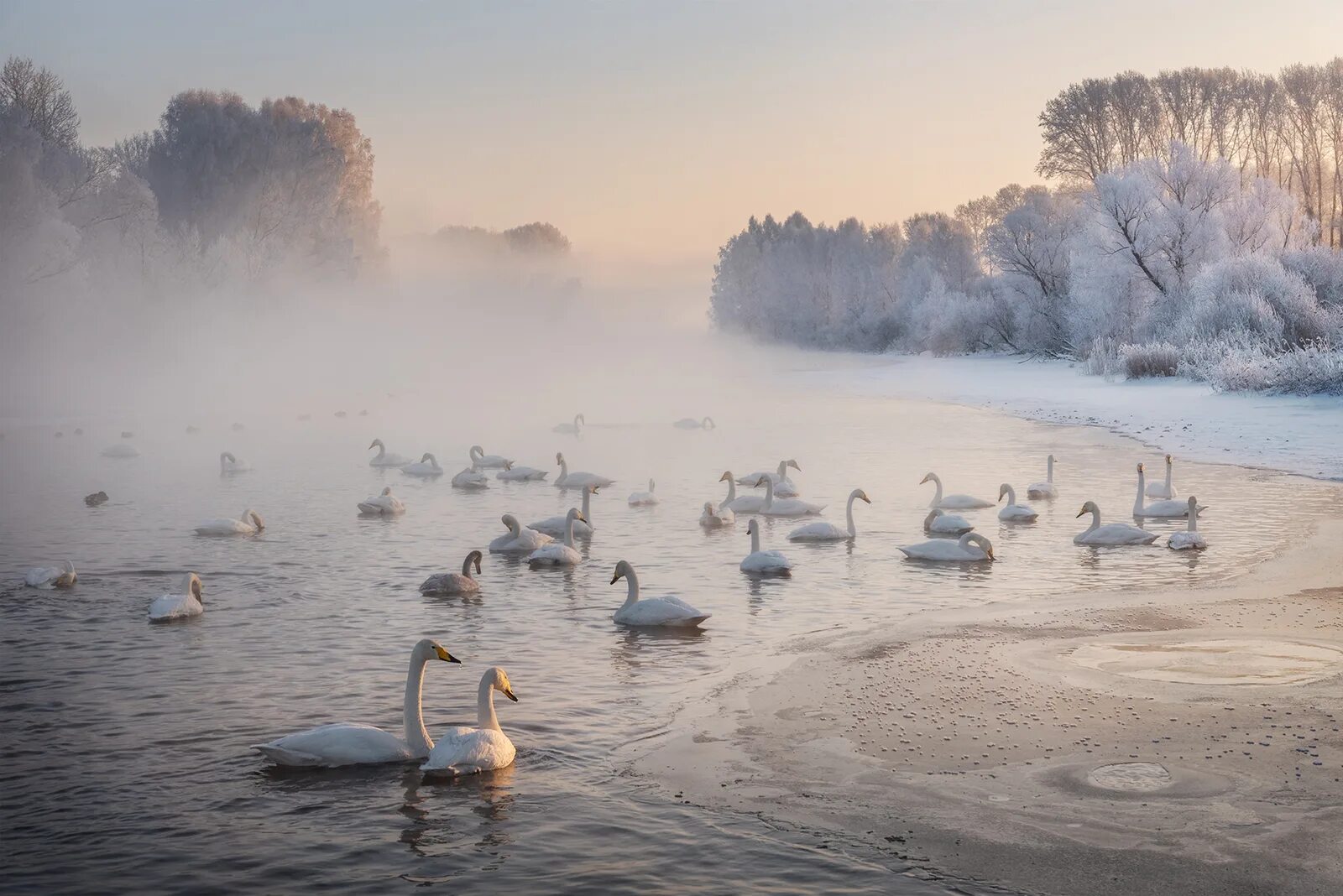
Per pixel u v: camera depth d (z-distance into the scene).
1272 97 103.38
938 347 106.44
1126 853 8.96
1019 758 10.87
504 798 10.30
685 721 12.17
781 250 170.88
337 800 10.31
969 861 8.92
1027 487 29.52
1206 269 62.38
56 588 18.95
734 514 27.08
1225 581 18.23
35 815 10.01
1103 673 13.41
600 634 15.79
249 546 22.95
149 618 16.72
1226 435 39.16
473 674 13.99
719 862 9.02
